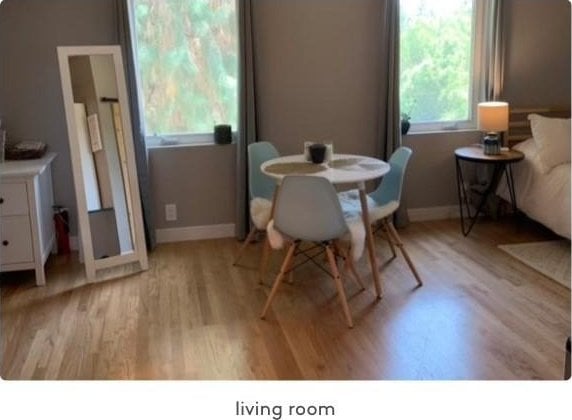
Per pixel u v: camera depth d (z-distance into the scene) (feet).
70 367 8.58
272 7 13.60
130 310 10.44
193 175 14.10
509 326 9.49
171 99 13.82
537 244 13.32
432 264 12.28
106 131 11.89
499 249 13.09
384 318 9.87
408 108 15.26
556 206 12.75
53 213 13.25
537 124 13.62
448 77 15.30
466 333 9.30
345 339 9.22
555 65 15.44
